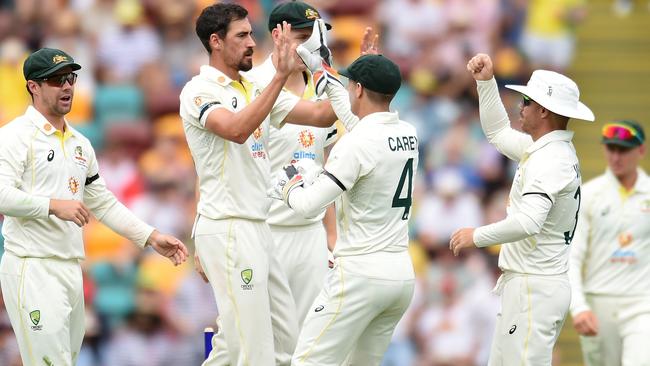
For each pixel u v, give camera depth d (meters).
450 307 41.88
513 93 47.06
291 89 26.14
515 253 22.75
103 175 43.94
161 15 47.09
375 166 21.41
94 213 24.50
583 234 29.66
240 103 22.58
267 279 22.84
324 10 47.75
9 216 22.47
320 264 26.64
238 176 22.39
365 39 24.30
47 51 22.84
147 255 41.97
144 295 41.69
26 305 22.61
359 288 21.75
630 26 50.75
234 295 22.42
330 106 23.64
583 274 30.14
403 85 46.50
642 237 29.53
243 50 22.47
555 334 22.88
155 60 46.50
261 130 22.83
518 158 23.58
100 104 45.62
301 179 21.97
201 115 21.97
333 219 29.05
